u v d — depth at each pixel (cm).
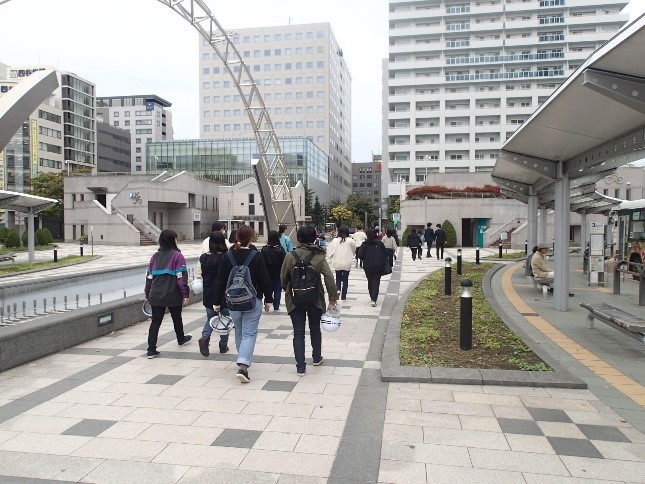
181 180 5403
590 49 7656
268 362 629
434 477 341
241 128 9856
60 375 573
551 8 7706
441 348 652
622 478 338
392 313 920
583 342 719
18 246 4059
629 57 520
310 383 544
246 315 561
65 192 5525
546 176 974
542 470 349
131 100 13000
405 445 389
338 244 1132
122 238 4753
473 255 2834
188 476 345
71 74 8994
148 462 365
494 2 7875
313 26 9756
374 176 16238
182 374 578
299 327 576
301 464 361
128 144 11556
